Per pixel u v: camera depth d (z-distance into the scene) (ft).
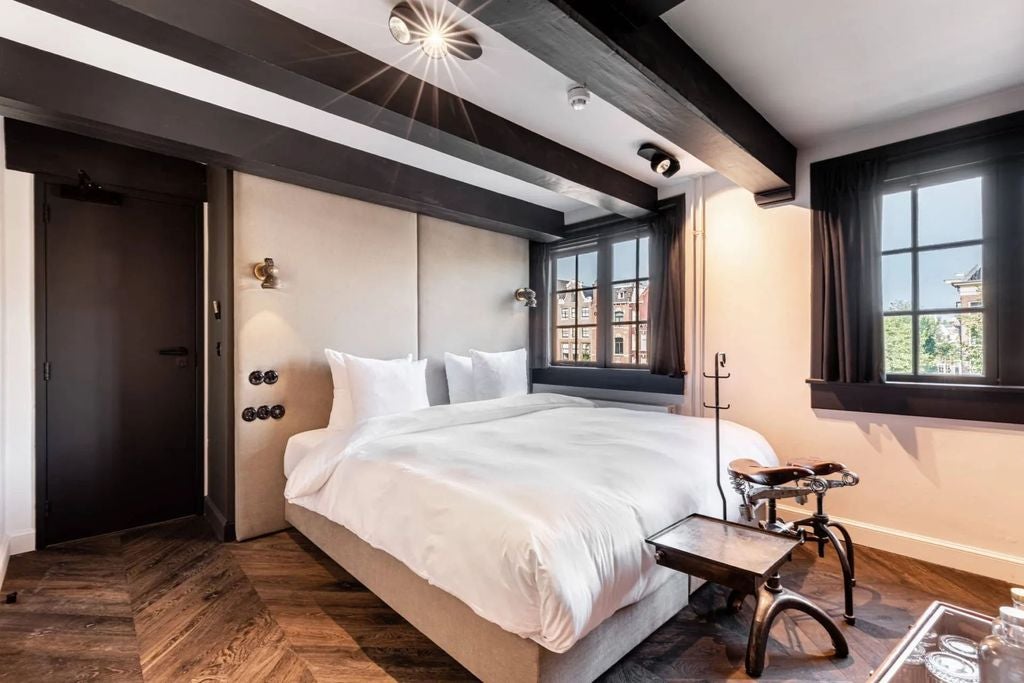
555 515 4.71
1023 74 6.84
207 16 4.92
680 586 6.16
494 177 11.21
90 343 9.32
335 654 5.72
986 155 7.45
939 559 7.85
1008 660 3.32
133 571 7.84
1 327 8.07
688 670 5.37
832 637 5.61
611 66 5.36
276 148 8.37
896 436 8.32
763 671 5.32
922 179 8.16
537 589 4.20
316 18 5.49
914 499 8.15
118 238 9.64
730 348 10.48
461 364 12.10
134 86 6.81
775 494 5.90
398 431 8.05
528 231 13.44
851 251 8.61
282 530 9.53
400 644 5.92
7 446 8.39
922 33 5.89
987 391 7.40
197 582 7.46
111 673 5.36
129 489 9.74
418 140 7.39
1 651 5.75
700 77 6.42
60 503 8.97
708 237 10.83
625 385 12.55
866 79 6.98
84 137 9.20
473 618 4.83
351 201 10.48
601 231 13.26
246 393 9.05
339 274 10.28
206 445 10.71
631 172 10.59
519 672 4.37
